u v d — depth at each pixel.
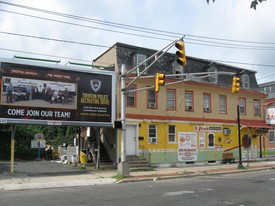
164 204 11.41
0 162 30.16
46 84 21.72
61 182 18.27
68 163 28.23
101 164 25.12
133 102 25.97
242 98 33.59
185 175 21.69
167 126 27.58
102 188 16.39
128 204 11.52
